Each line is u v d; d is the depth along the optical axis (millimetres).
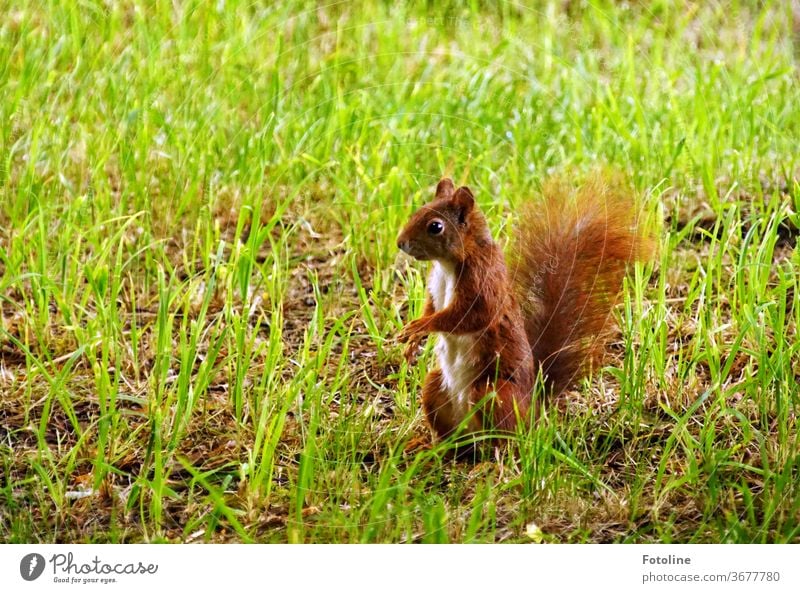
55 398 8523
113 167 11969
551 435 7375
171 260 10680
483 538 6914
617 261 8492
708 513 7102
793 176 11133
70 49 13273
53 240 10523
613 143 11789
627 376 8742
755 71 13586
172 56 13398
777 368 7906
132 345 8688
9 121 11547
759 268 9320
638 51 14469
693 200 11242
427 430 8242
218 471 7781
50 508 7375
